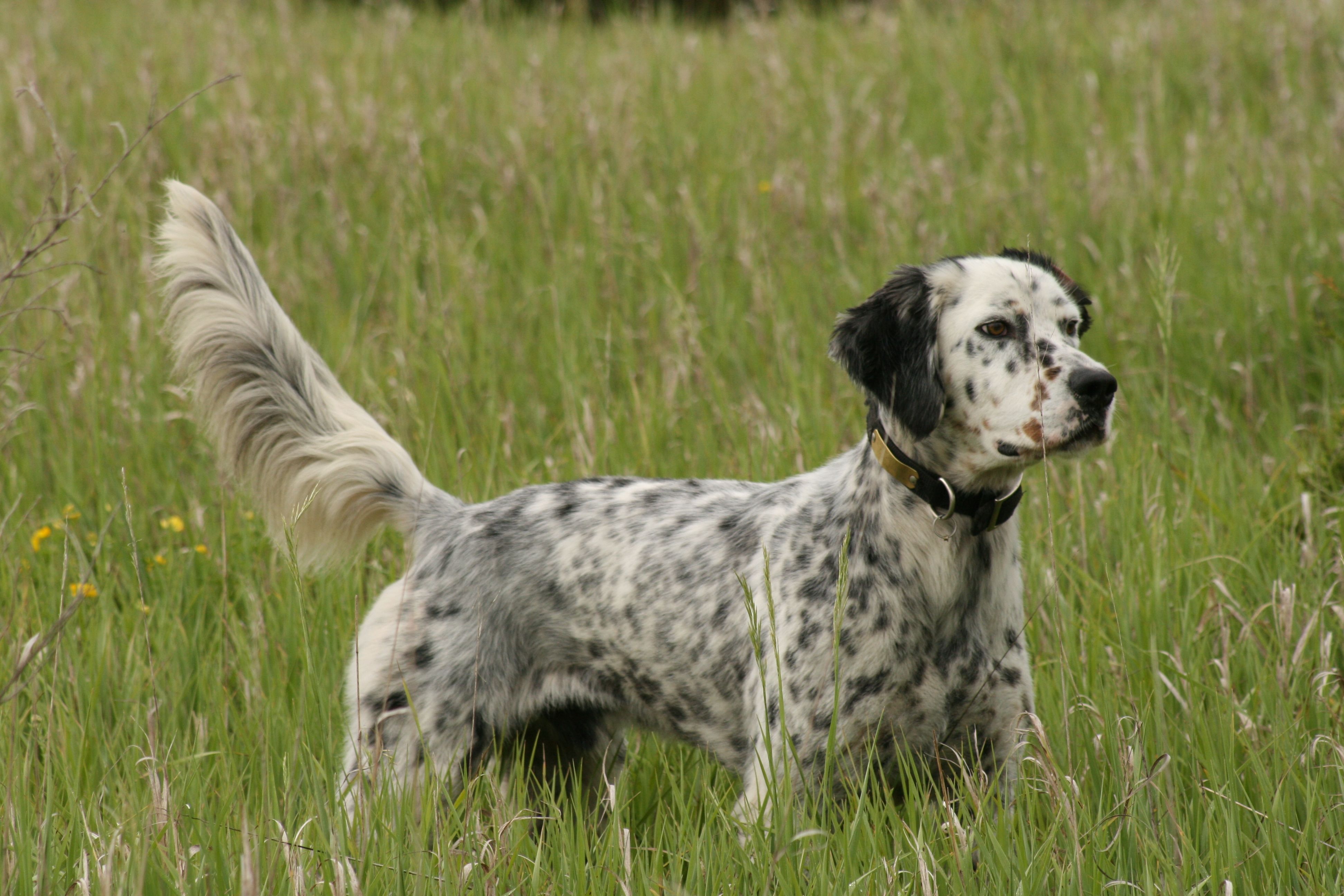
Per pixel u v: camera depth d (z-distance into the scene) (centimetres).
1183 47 2067
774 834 583
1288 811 618
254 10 2817
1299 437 1050
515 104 1892
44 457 1054
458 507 779
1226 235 1335
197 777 648
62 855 573
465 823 608
